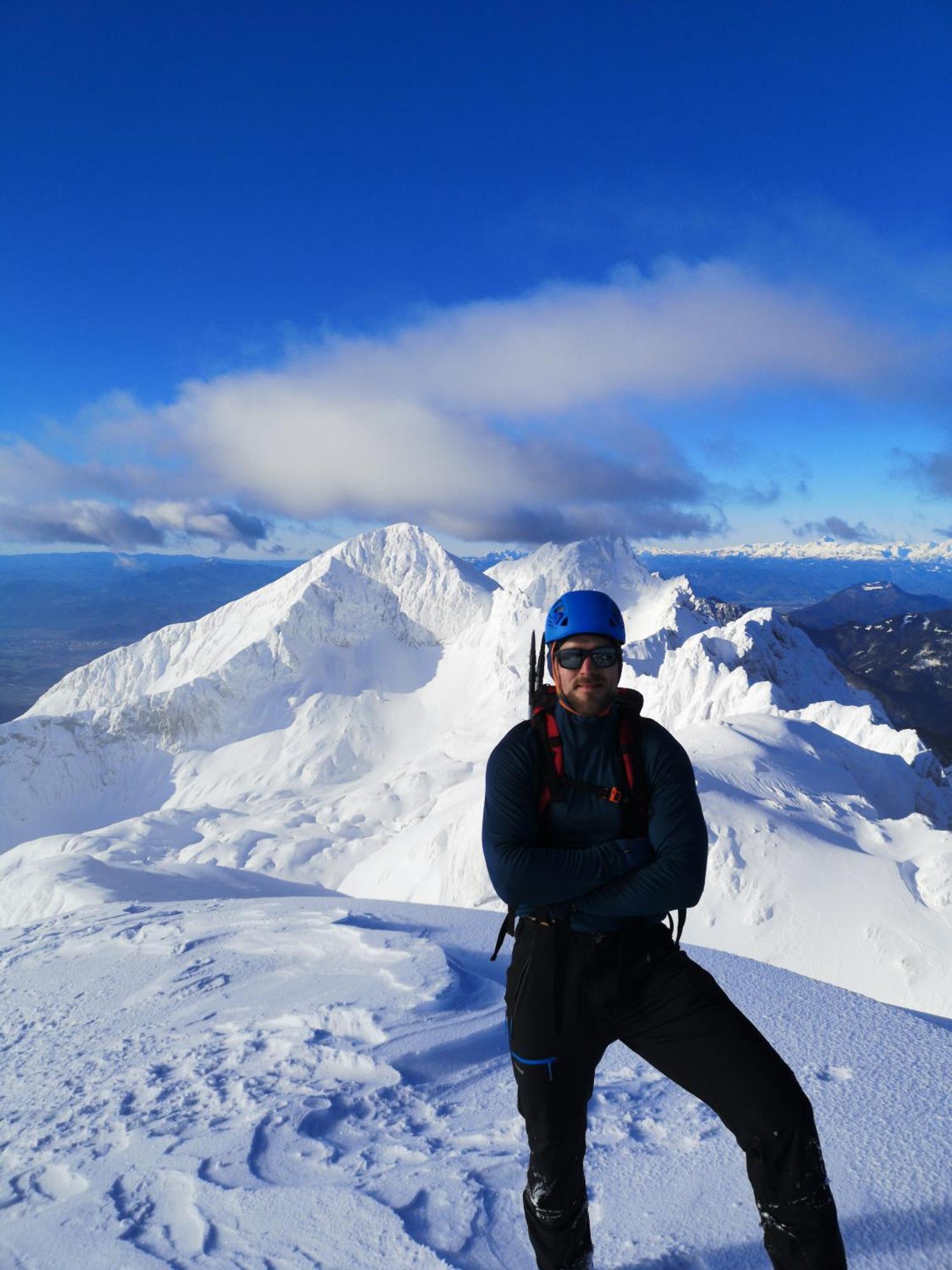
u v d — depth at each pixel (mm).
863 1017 5184
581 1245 2662
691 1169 3494
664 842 2588
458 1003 6188
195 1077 5102
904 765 68125
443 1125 4207
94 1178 3918
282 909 10227
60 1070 5621
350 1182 3615
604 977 2590
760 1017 5223
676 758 2672
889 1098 3955
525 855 2594
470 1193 3453
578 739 2686
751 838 42781
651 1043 2600
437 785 143750
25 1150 4355
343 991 6453
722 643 166625
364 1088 4680
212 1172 3820
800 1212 2363
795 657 177625
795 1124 2381
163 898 31172
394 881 60688
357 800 141750
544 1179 2627
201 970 7727
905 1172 3279
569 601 2705
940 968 33844
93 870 36531
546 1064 2623
